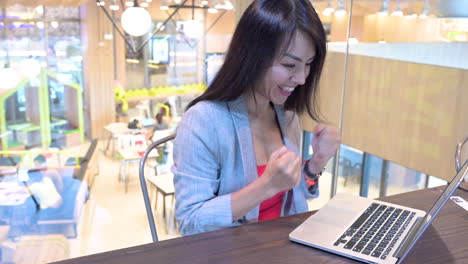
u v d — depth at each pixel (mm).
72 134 4516
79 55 4590
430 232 792
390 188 4906
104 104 4590
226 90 922
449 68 3924
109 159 4102
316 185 1119
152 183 3631
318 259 670
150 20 4527
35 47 4602
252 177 969
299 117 1158
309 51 840
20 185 3832
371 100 4750
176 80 4695
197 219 833
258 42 833
